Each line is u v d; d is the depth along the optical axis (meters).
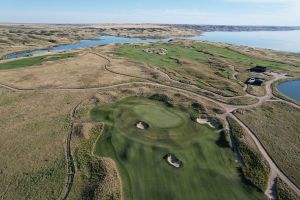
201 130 50.78
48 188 35.28
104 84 73.19
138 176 38.31
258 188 36.59
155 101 63.44
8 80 75.06
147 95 66.19
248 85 78.00
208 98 66.62
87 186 35.75
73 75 80.75
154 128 50.31
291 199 34.69
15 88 69.38
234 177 38.88
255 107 62.38
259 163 41.47
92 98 63.47
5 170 38.44
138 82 75.88
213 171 39.91
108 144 45.75
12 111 56.38
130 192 35.28
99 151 43.97
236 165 41.56
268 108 62.09
